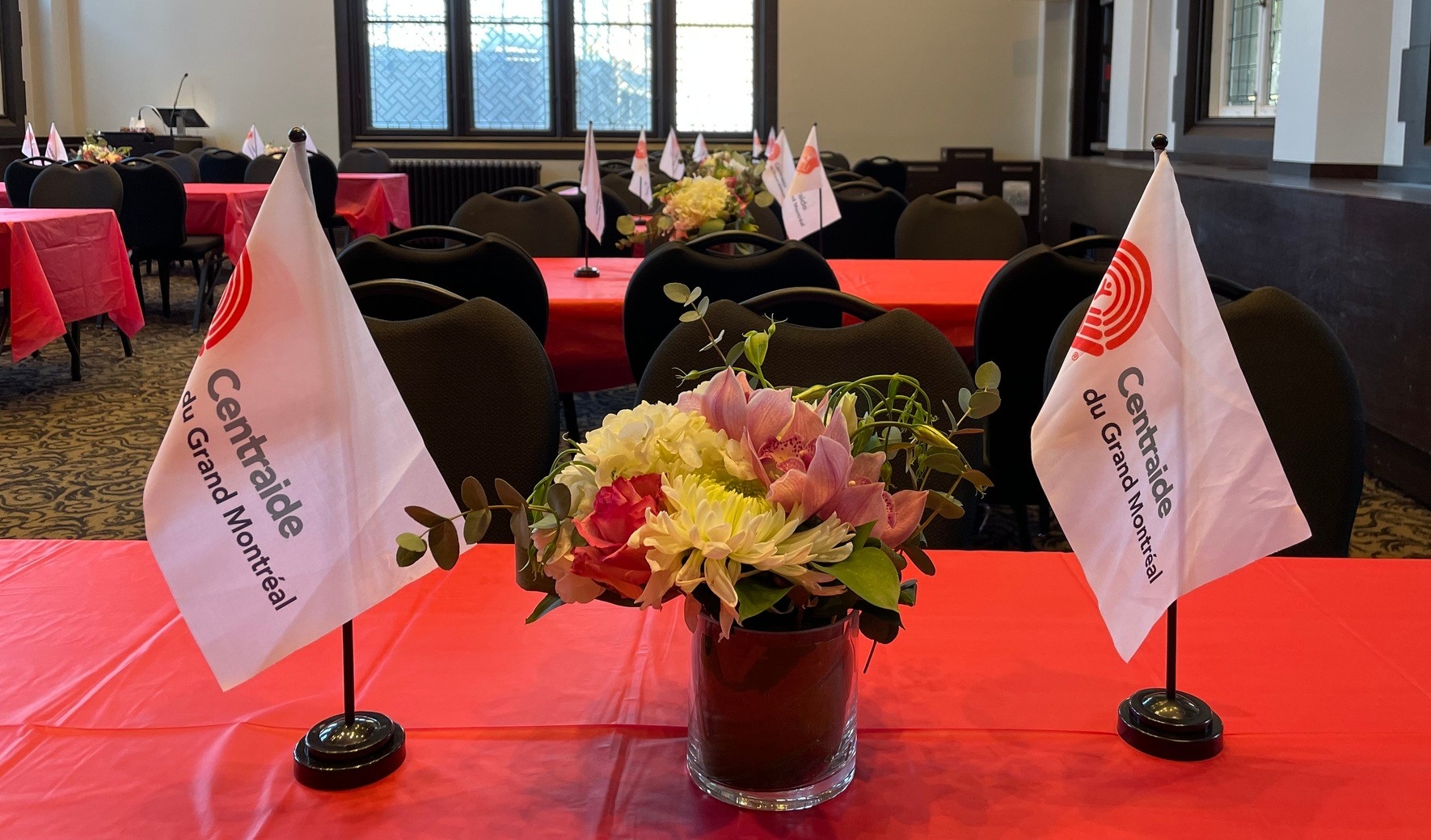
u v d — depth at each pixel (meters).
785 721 0.81
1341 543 1.75
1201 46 6.82
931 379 1.65
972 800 0.85
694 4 9.57
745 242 3.11
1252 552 0.92
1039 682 1.03
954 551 1.35
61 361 5.68
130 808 0.84
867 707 0.99
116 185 6.03
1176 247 0.89
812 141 3.75
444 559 0.78
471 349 1.73
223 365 0.83
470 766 0.90
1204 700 1.00
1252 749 0.92
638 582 0.76
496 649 1.09
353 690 0.92
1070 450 0.88
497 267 2.75
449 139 9.70
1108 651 1.09
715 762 0.83
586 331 3.08
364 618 1.16
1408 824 0.82
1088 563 0.88
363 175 8.23
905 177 8.51
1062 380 0.88
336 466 0.87
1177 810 0.84
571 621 1.15
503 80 9.65
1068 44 9.49
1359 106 4.66
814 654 0.81
